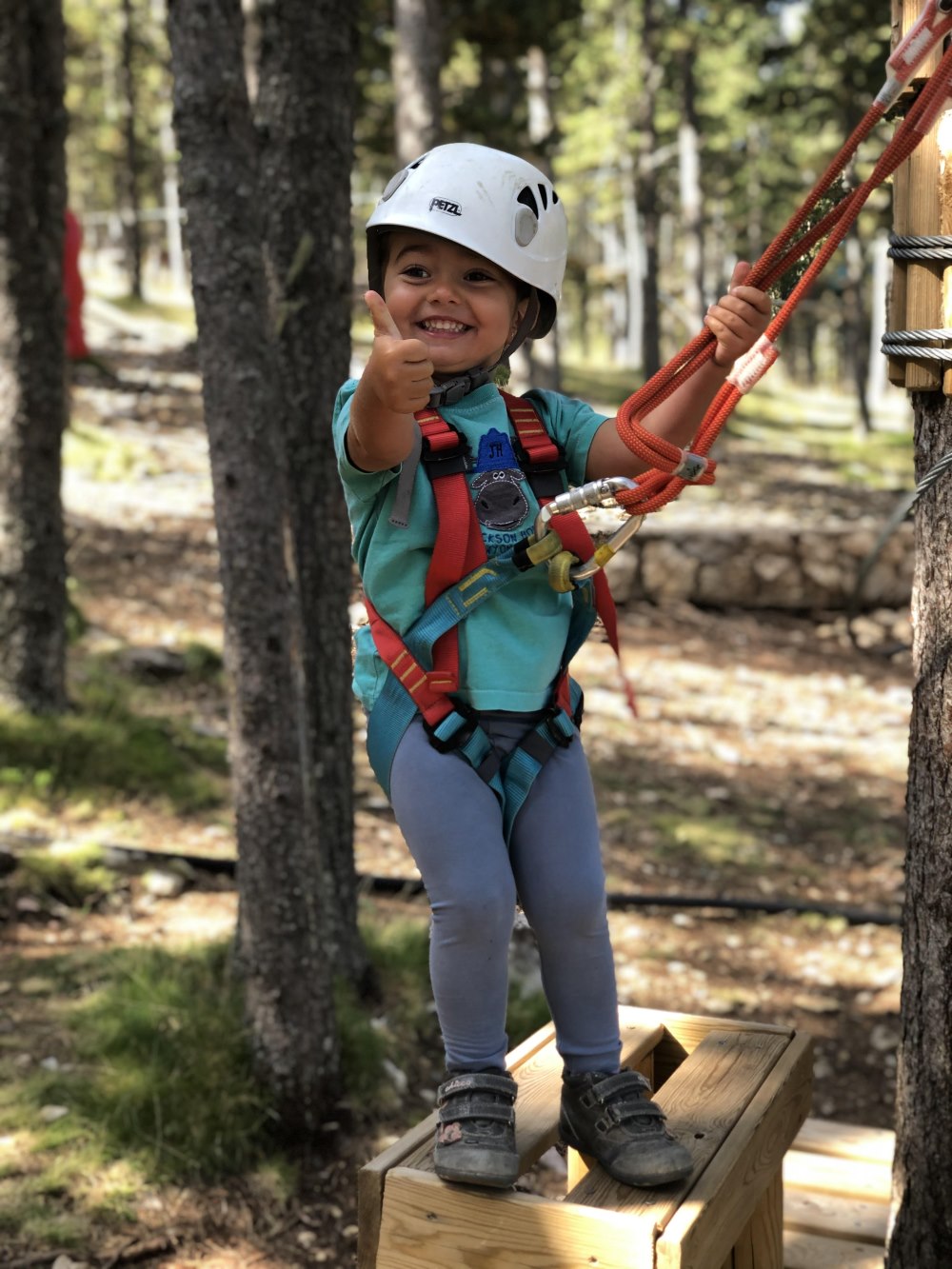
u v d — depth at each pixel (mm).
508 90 19719
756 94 26766
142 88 37500
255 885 4363
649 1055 2787
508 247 1979
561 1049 2168
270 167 4777
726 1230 2125
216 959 5062
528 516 2059
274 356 4305
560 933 2094
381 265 2123
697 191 26891
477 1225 2012
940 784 2477
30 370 6938
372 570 2047
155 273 43844
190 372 19953
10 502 7043
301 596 4953
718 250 47781
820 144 36219
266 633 4277
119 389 17734
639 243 44344
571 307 56562
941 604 2453
